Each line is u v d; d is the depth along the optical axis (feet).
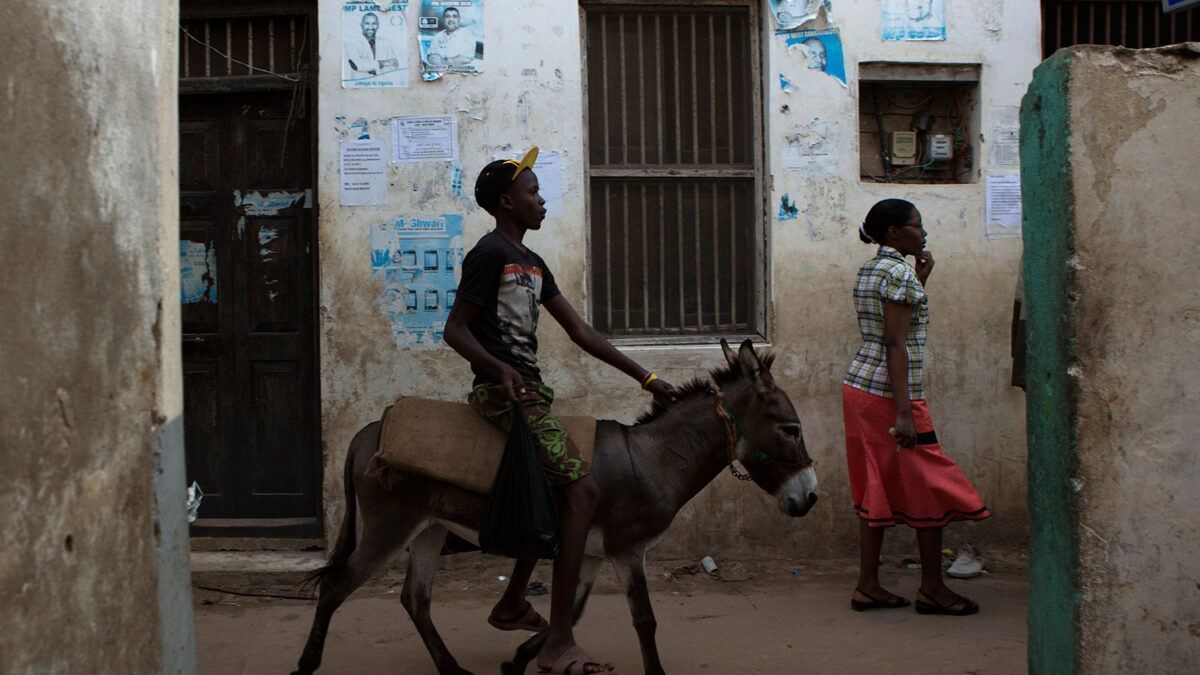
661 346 16.85
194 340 17.26
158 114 8.02
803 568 16.81
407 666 12.65
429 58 16.29
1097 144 9.02
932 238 17.24
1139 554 9.14
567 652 10.54
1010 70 17.38
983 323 17.33
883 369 14.33
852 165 17.08
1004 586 15.89
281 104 17.24
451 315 10.82
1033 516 10.01
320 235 16.22
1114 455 9.11
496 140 16.40
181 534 8.33
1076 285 9.03
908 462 14.33
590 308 17.30
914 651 13.04
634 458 11.40
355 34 16.20
